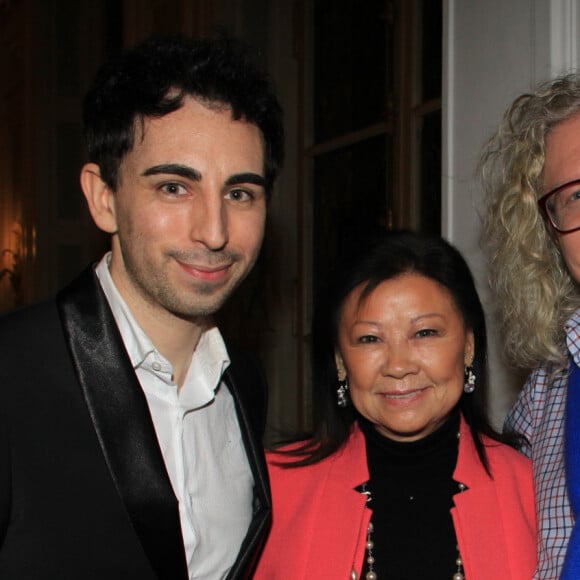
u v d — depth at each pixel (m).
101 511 1.12
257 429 1.51
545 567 1.37
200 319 1.32
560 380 1.49
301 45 3.54
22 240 5.80
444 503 1.52
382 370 1.52
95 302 1.21
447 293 1.54
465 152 2.13
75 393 1.14
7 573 1.05
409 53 2.76
